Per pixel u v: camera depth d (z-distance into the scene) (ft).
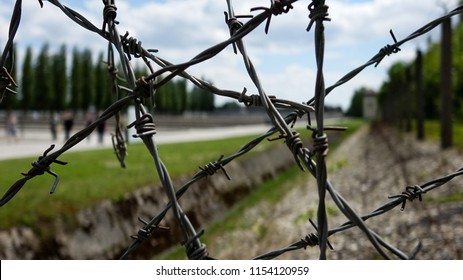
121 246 24.14
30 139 79.92
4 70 3.65
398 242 17.07
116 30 3.45
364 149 69.56
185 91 226.58
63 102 173.17
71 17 3.56
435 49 74.08
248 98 3.48
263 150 60.85
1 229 19.22
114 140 4.84
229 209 38.17
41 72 168.45
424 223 18.28
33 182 26.40
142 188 28.53
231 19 3.46
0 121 125.80
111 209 24.99
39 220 20.95
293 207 33.83
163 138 83.71
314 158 3.17
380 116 164.35
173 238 26.99
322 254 2.97
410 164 39.04
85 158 39.88
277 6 3.13
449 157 35.63
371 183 35.96
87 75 179.11
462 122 63.26
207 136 91.97
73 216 22.44
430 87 85.40
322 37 2.90
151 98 3.27
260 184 49.93
